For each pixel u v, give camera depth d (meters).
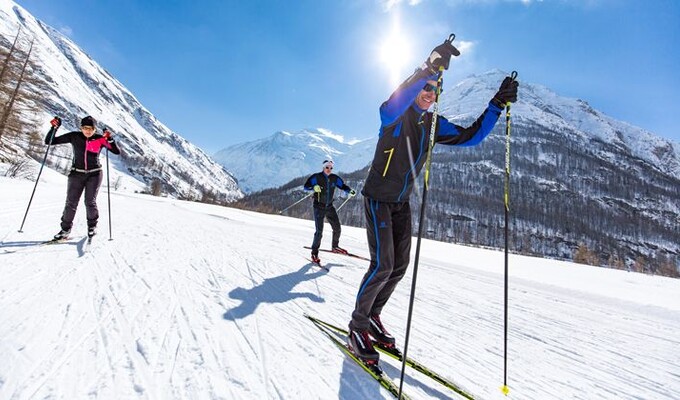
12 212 6.83
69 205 4.95
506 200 2.49
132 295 3.05
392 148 2.48
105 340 2.19
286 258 6.01
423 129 2.51
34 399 1.55
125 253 4.64
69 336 2.18
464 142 2.69
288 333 2.67
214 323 2.67
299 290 4.00
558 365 2.89
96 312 2.59
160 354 2.10
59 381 1.71
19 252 4.03
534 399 2.23
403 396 2.01
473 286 6.00
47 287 2.98
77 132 5.04
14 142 24.81
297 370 2.13
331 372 2.17
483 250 14.16
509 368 2.68
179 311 2.82
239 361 2.14
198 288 3.51
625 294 6.80
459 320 3.81
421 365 2.52
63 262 3.82
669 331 4.32
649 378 2.80
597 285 7.68
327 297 3.86
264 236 8.86
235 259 5.29
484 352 2.95
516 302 5.16
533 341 3.45
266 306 3.25
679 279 9.23
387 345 2.63
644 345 3.70
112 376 1.81
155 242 5.76
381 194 2.53
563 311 4.94
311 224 18.55
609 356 3.25
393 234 2.66
